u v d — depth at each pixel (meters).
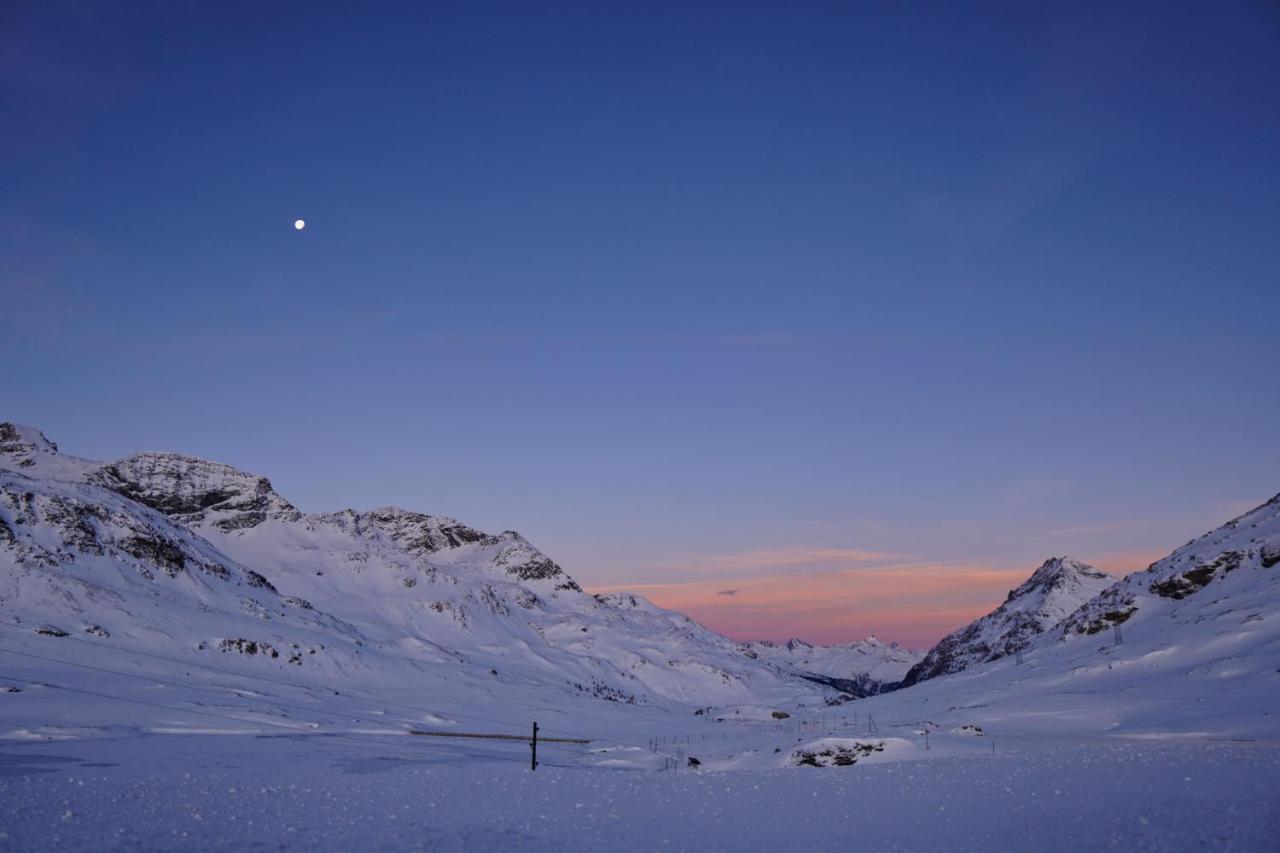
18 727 105.06
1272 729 97.75
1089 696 144.00
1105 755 70.75
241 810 46.50
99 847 35.44
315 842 37.22
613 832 40.03
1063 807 41.12
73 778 62.44
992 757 78.69
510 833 39.81
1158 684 148.12
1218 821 33.84
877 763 86.75
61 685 147.62
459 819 44.06
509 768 88.00
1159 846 30.33
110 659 181.88
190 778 65.00
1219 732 101.06
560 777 71.69
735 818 44.16
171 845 36.12
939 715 163.88
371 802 51.00
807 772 73.88
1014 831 35.81
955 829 37.56
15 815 42.34
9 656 167.12
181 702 146.25
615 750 129.00
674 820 43.72
